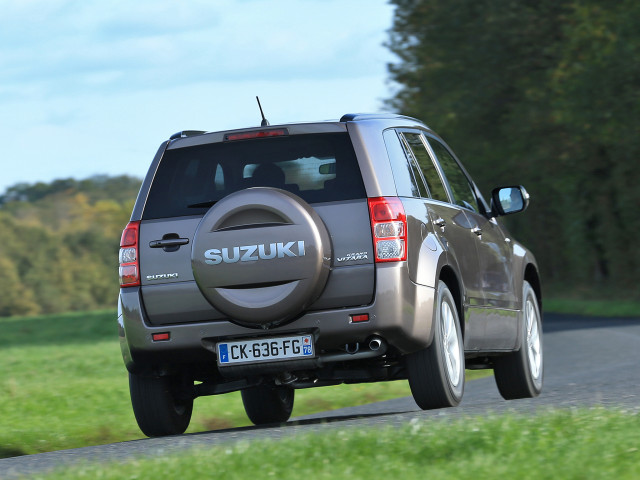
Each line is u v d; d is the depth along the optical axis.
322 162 18.12
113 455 15.62
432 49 96.25
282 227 17.19
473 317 20.12
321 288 17.39
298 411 28.33
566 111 80.88
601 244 94.38
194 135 18.77
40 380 39.91
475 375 37.41
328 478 10.91
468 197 22.08
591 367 33.03
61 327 118.56
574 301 84.94
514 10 90.38
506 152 94.88
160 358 18.19
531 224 113.56
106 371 44.38
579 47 81.88
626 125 78.75
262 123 19.48
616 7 80.56
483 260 21.11
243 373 17.88
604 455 11.29
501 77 91.69
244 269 17.25
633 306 73.88
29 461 16.05
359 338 17.52
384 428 13.84
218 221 17.39
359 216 17.58
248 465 11.89
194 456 12.67
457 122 94.69
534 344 23.70
